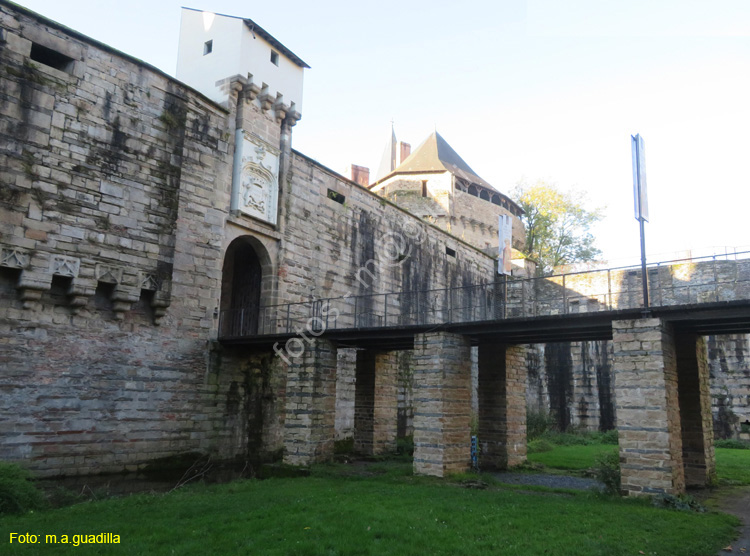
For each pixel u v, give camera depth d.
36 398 16.38
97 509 11.90
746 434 29.67
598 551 8.57
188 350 20.66
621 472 13.70
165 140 20.47
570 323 15.35
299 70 26.58
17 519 10.95
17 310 16.27
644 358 13.91
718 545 9.47
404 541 9.12
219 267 22.11
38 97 17.06
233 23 23.89
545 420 34.03
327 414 19.48
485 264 43.38
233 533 9.56
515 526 10.16
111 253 18.30
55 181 17.16
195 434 20.53
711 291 31.52
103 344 18.14
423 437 16.92
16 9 16.83
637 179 15.12
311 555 8.39
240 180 23.16
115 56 19.30
